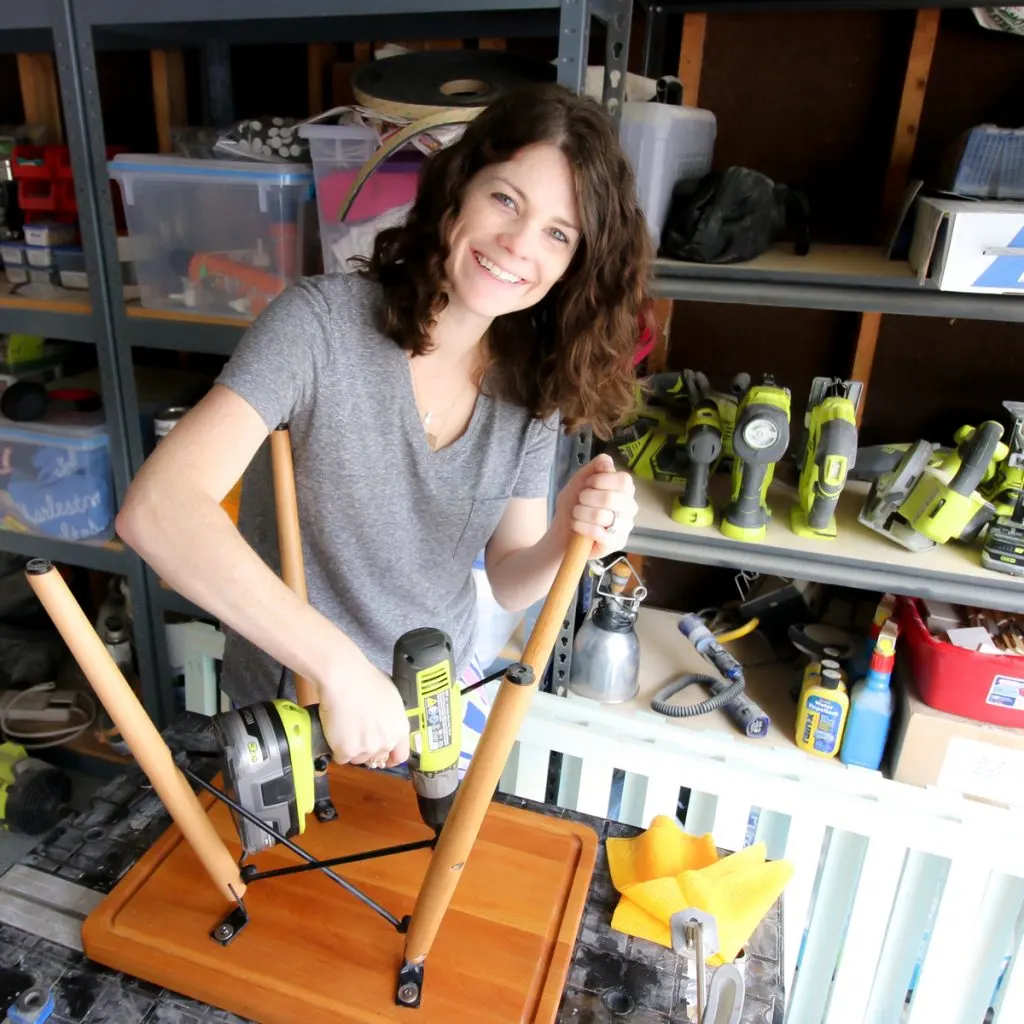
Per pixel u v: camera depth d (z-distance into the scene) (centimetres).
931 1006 133
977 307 124
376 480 95
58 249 169
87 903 85
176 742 108
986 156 130
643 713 148
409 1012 74
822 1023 144
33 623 226
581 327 93
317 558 102
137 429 163
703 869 94
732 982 72
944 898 126
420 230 88
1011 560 136
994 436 134
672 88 163
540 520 111
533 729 141
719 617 186
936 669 142
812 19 163
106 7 135
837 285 131
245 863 88
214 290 151
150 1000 77
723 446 160
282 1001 74
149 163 145
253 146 149
